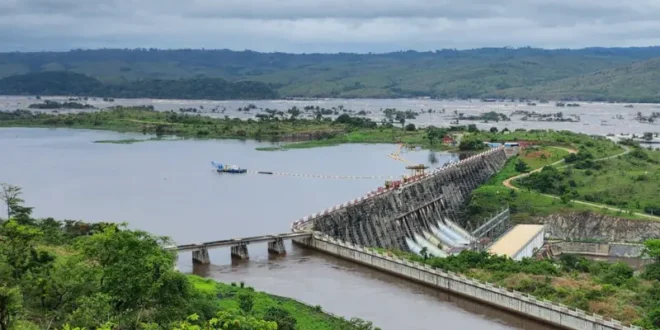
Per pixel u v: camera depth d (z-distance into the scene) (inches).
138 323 4284.0
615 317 6328.7
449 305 7155.5
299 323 5959.6
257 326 4124.0
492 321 6707.7
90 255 4918.8
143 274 4662.9
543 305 6604.3
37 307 4643.2
